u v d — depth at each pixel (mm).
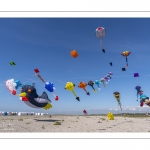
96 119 32250
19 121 24625
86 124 23203
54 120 28125
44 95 27641
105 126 21172
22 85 26641
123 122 25875
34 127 19688
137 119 31531
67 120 29016
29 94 26547
